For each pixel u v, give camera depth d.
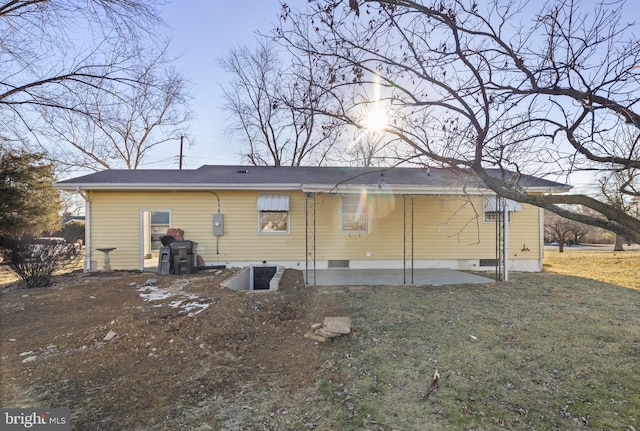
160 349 4.59
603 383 3.85
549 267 15.61
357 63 3.10
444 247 12.72
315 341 5.06
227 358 4.46
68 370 4.01
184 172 13.84
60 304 6.71
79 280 9.45
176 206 11.93
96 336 4.96
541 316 6.31
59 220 18.81
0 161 14.80
